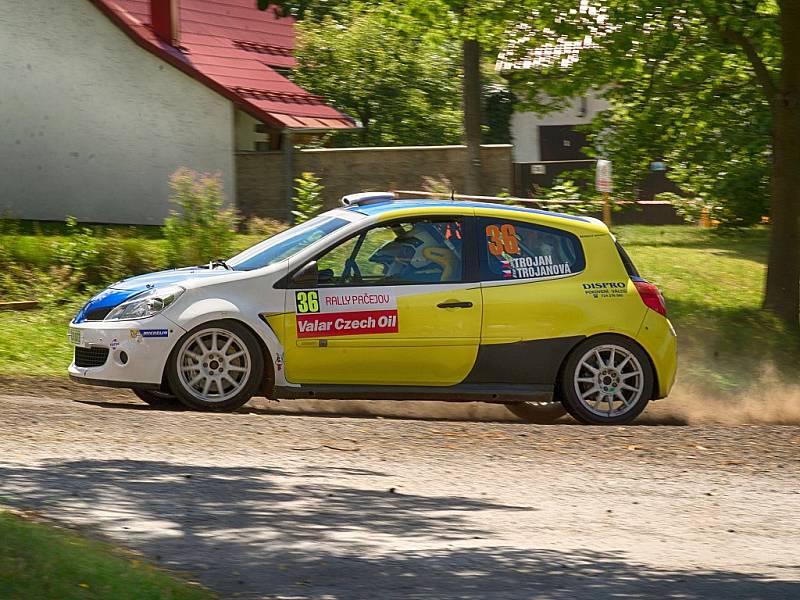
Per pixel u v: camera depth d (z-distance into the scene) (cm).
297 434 1798
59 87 5066
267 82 5738
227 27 6475
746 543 1372
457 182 4819
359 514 1366
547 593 1126
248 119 5491
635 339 2133
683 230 5559
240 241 3672
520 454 1769
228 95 5144
